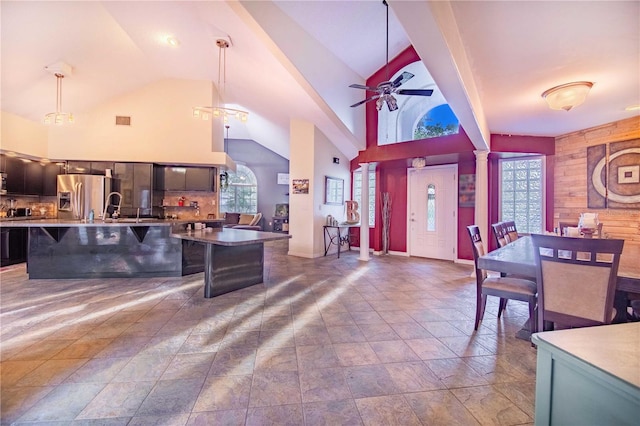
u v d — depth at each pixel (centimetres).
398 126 602
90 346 228
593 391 70
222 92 662
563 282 188
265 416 154
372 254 673
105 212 521
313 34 425
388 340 242
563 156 464
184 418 152
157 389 176
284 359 212
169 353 219
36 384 180
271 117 704
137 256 439
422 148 507
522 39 220
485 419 153
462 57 236
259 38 377
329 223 666
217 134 664
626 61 245
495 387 180
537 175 499
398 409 161
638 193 369
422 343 237
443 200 605
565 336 83
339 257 626
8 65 426
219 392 174
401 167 660
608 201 400
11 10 352
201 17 375
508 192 528
